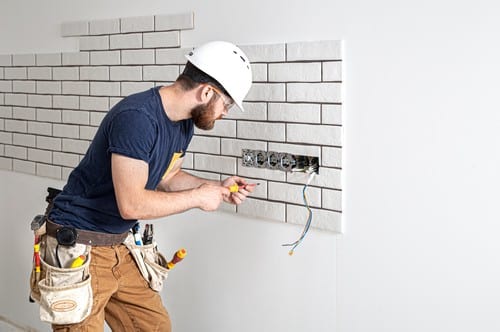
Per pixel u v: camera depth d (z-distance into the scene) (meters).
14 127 3.58
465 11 1.95
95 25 3.06
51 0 3.27
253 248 2.61
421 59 2.05
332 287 2.38
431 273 2.12
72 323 2.27
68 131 3.27
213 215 2.74
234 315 2.72
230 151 2.62
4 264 3.72
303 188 2.40
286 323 2.54
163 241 2.98
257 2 2.46
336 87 2.25
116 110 2.17
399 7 2.08
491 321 2.00
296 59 2.35
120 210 2.14
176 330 2.97
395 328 2.23
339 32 2.24
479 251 2.00
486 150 1.95
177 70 2.74
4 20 3.55
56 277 2.26
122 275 2.45
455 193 2.03
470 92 1.96
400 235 2.17
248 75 2.21
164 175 2.41
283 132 2.43
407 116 2.11
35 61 3.39
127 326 2.56
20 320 3.67
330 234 2.37
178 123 2.28
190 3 2.68
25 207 3.59
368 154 2.22
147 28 2.83
